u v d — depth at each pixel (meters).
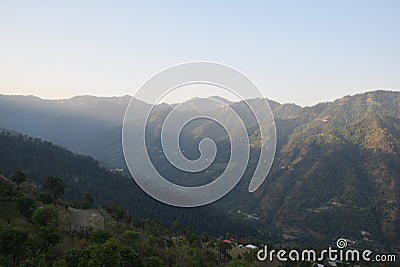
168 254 51.91
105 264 33.38
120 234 53.91
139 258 40.50
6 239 37.03
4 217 52.16
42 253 38.22
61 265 33.53
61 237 46.38
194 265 51.19
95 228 58.47
